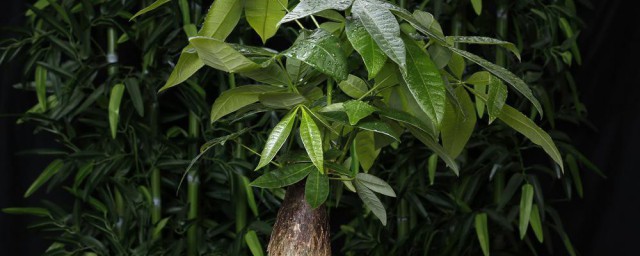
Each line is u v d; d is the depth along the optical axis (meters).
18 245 2.61
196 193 2.45
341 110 1.57
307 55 1.50
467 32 2.64
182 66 1.60
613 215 2.85
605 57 2.86
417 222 2.67
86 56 2.38
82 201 2.46
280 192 2.44
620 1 2.86
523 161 2.80
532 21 2.62
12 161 2.60
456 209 2.53
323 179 1.56
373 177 1.61
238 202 2.46
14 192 2.61
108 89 2.37
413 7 2.53
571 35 2.57
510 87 2.53
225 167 2.41
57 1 2.46
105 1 2.40
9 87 2.59
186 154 2.49
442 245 2.55
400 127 1.72
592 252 2.87
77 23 2.36
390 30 1.49
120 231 2.42
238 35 2.42
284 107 1.61
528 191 2.41
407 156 2.47
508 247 2.73
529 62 2.55
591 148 2.87
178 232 2.45
